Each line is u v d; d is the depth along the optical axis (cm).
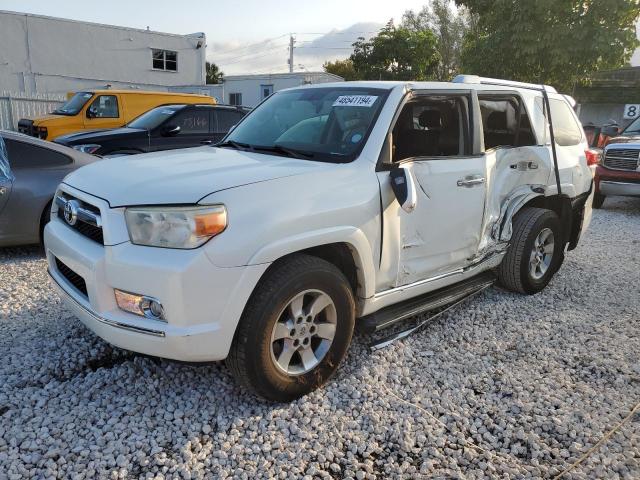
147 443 285
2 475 255
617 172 1038
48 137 1247
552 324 453
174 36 2888
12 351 374
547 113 521
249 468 270
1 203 566
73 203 321
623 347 412
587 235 823
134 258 278
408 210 340
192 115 1041
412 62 3428
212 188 285
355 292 354
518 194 474
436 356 391
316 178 320
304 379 324
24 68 2464
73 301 320
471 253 433
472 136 421
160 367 358
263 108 453
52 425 296
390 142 361
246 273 283
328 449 284
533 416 321
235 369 301
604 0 1337
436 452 284
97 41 2633
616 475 271
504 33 1489
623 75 2306
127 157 378
